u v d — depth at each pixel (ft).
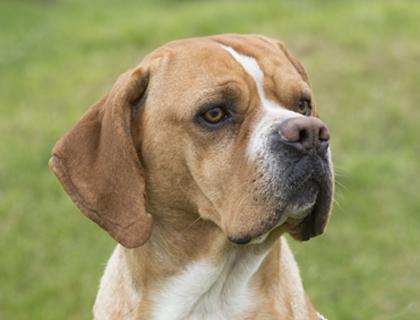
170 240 21.98
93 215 21.62
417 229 45.27
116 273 22.94
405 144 54.34
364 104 59.31
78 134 22.04
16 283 42.91
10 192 51.67
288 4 84.17
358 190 48.80
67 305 40.81
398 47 67.87
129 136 21.58
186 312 22.11
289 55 23.77
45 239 46.60
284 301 22.41
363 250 43.55
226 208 20.66
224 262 21.80
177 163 21.42
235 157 20.66
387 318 38.47
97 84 68.33
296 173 19.67
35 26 90.02
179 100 21.15
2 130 60.49
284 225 21.01
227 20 79.15
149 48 75.41
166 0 101.09
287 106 21.70
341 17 76.33
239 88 20.97
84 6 100.32
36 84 70.03
